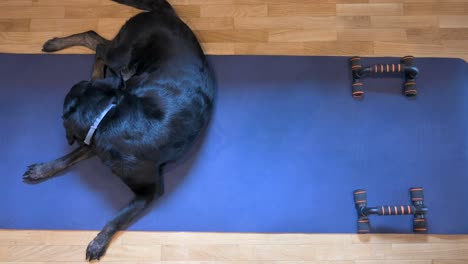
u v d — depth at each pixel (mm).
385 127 1987
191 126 1698
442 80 2041
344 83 2016
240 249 1848
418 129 1992
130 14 2033
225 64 2004
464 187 1944
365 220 1854
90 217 1832
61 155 1883
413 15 2107
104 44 1840
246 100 1976
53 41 1958
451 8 2098
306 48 2051
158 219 1843
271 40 2051
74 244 1815
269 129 1955
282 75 2010
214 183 1888
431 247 1888
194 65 1726
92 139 1587
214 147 1922
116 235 1830
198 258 1831
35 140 1892
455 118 2008
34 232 1819
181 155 1813
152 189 1741
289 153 1938
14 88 1934
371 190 1928
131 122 1585
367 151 1961
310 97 1996
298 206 1889
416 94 2016
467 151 1979
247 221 1864
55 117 1916
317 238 1874
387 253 1873
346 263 1856
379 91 2020
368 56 2059
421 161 1964
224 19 2059
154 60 1703
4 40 1988
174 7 2057
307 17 2084
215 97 1966
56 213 1830
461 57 2076
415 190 1884
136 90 1666
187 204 1861
